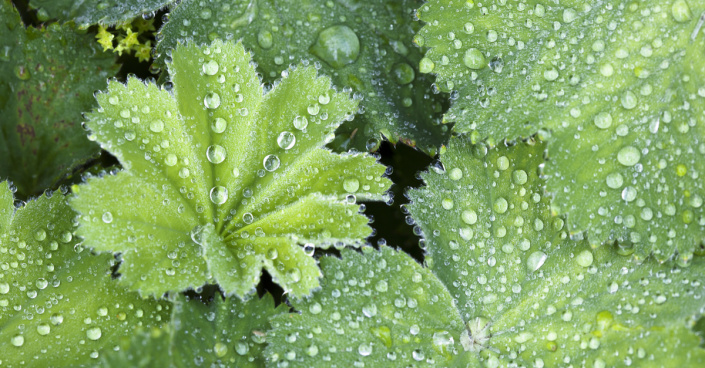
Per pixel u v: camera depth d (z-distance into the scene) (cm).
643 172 31
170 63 31
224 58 31
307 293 30
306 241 30
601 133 31
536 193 31
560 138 31
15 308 30
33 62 32
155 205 30
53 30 32
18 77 32
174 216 30
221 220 31
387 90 32
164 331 29
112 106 30
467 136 32
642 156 31
